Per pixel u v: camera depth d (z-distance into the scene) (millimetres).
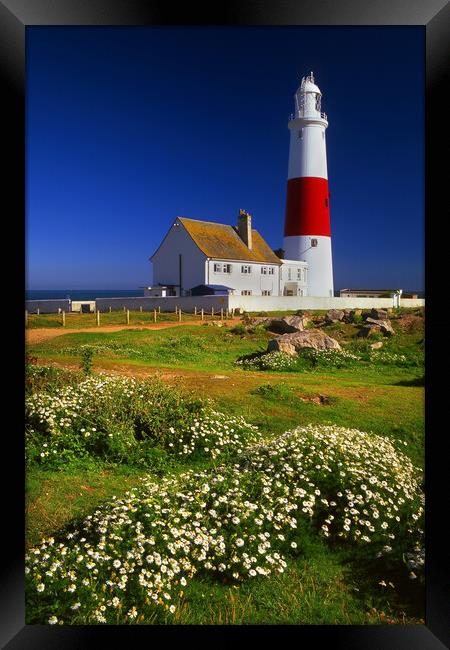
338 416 12727
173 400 11203
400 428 12172
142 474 8578
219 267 52844
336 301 51469
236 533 6059
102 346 23438
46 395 10375
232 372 18516
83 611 4781
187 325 31938
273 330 29438
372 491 7176
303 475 7207
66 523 6367
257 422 11758
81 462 8633
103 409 10047
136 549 5465
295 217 57312
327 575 6008
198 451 9695
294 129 56719
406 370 21438
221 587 5672
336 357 22203
